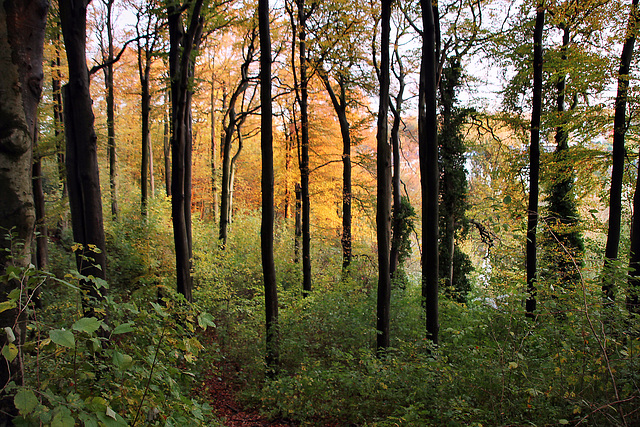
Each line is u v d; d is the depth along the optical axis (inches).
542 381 154.6
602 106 368.5
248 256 625.0
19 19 91.9
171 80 338.3
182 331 104.3
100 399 71.6
